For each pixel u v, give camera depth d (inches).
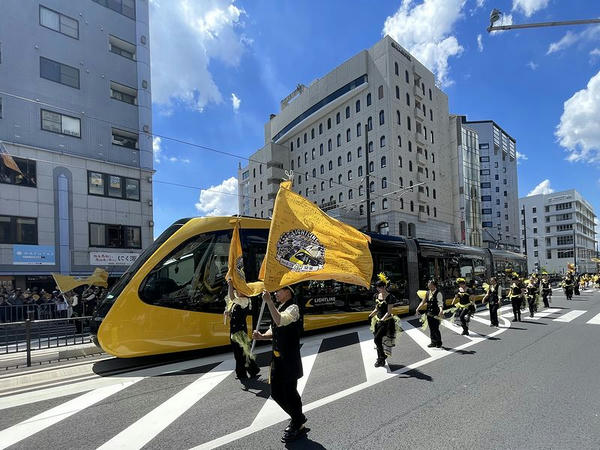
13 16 775.7
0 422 175.0
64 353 311.3
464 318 394.0
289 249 176.6
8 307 437.1
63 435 160.4
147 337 279.4
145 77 968.3
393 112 1635.1
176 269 301.1
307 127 2124.8
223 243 333.1
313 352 314.5
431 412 180.7
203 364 281.0
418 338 373.4
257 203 2385.6
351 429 162.6
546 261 3870.6
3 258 729.0
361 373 248.8
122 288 283.3
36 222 771.4
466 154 2095.2
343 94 1818.4
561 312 586.9
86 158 842.2
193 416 179.6
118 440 155.2
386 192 1603.1
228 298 244.7
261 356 302.5
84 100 858.1
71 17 857.5
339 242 195.6
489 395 204.1
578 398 198.4
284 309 163.0
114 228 878.4
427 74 1879.9
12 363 287.1
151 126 970.1
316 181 2023.9
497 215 3184.1
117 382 237.3
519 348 322.0
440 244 650.8
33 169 775.1
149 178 949.8
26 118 774.5
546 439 152.1
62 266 794.8
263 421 173.0
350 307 438.3
